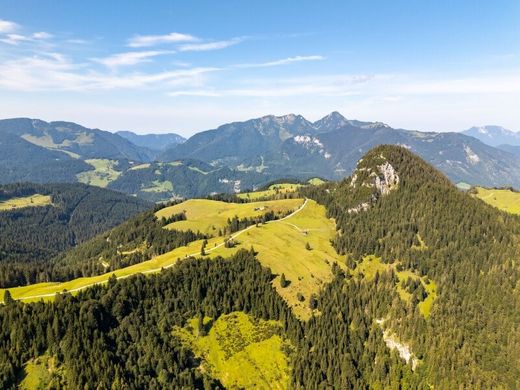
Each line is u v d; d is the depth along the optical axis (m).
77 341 180.00
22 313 187.50
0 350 173.00
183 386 191.00
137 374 185.25
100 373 174.12
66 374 171.50
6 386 163.88
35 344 177.50
